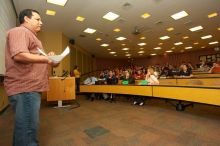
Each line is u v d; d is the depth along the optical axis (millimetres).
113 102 5051
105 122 2898
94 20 5777
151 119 3016
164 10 5090
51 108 4254
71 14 5184
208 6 4898
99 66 17141
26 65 1127
